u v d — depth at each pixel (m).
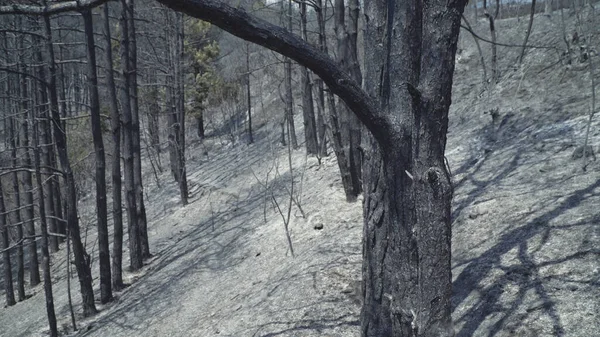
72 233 10.35
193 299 8.90
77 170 17.19
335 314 5.46
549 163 6.67
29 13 2.48
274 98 24.95
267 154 18.89
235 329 6.26
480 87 11.96
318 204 10.07
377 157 3.15
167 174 24.30
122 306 10.43
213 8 2.22
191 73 25.56
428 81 2.63
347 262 6.60
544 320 3.75
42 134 15.21
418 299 2.86
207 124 30.62
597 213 4.81
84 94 24.31
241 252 10.21
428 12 2.64
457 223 6.15
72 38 16.91
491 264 4.84
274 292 6.79
